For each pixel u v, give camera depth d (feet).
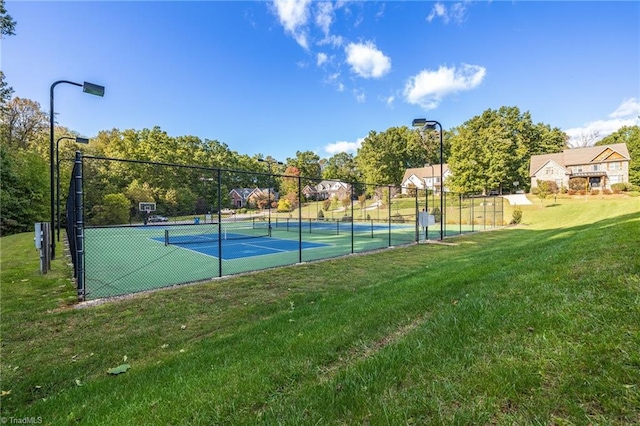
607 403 4.39
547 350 6.07
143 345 11.36
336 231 72.23
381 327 9.77
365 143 167.02
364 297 14.64
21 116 97.04
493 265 18.72
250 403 6.06
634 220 29.37
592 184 128.06
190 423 5.56
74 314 14.71
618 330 6.26
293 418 5.24
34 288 19.67
